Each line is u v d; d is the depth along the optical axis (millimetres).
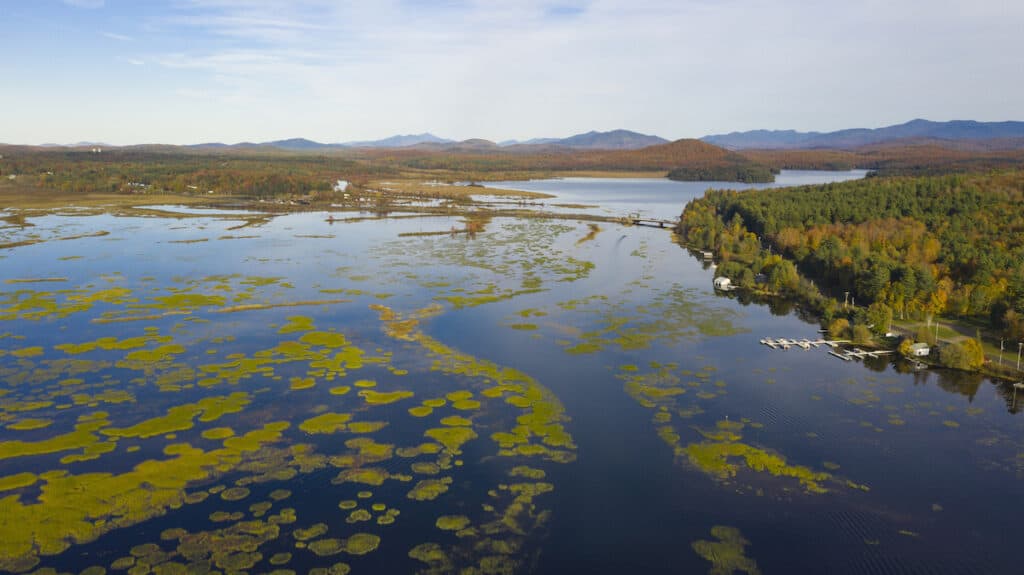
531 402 119188
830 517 87438
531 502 89188
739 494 92125
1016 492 93875
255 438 104000
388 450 101438
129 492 88562
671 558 79125
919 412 118625
